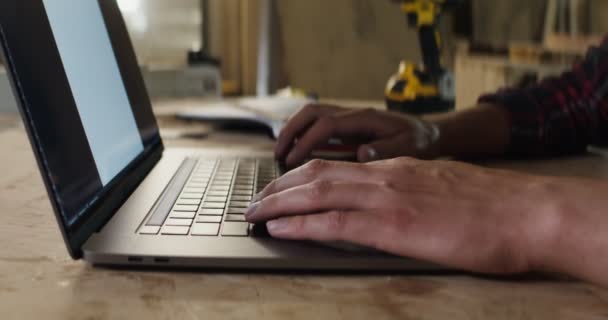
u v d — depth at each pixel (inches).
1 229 18.1
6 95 47.2
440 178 16.5
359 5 82.0
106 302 13.0
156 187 21.5
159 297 13.3
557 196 15.1
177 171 24.8
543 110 32.4
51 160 14.2
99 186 17.4
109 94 21.9
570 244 14.1
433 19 41.5
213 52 81.2
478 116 31.8
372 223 14.8
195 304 13.0
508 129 31.8
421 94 40.3
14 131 39.1
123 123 23.0
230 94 81.3
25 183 24.4
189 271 14.7
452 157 30.9
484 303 13.3
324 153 30.2
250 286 14.0
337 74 82.8
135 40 66.7
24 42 14.5
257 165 27.3
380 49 83.9
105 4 25.1
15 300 13.0
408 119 29.8
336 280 14.5
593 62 33.7
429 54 41.4
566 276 14.9
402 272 14.9
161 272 14.7
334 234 14.9
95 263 14.8
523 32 100.3
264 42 72.9
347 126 28.3
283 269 14.8
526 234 14.4
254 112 41.1
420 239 14.4
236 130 41.8
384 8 83.0
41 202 21.4
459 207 15.0
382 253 14.9
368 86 84.4
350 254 14.8
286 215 16.1
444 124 30.5
